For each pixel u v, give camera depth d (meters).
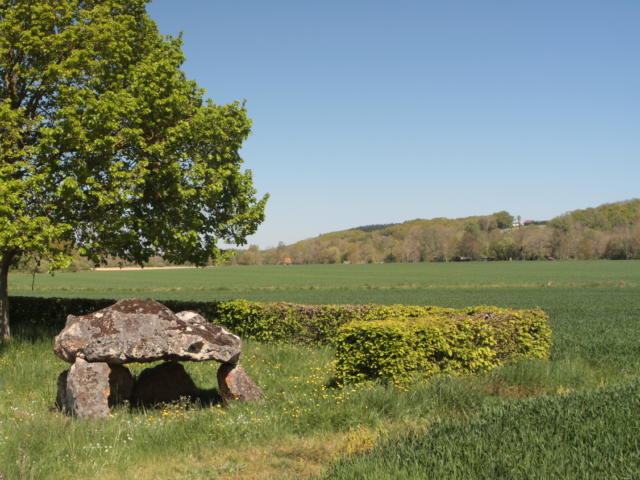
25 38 15.54
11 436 7.43
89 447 7.13
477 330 12.43
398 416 8.73
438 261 159.50
